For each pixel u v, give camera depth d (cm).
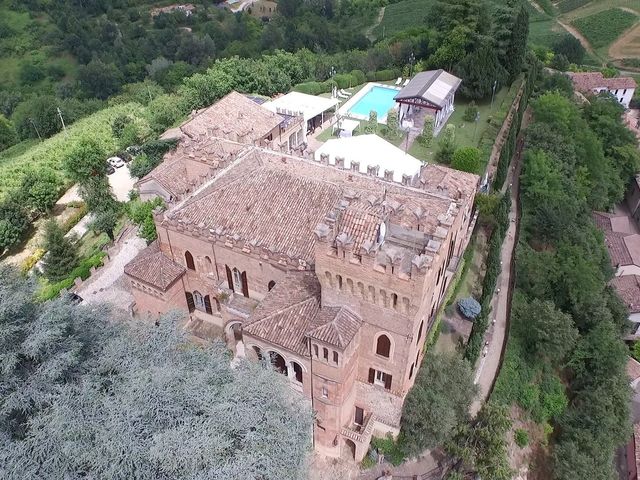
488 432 4244
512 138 8631
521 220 7675
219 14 19850
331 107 10031
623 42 17275
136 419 3022
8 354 3195
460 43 10956
